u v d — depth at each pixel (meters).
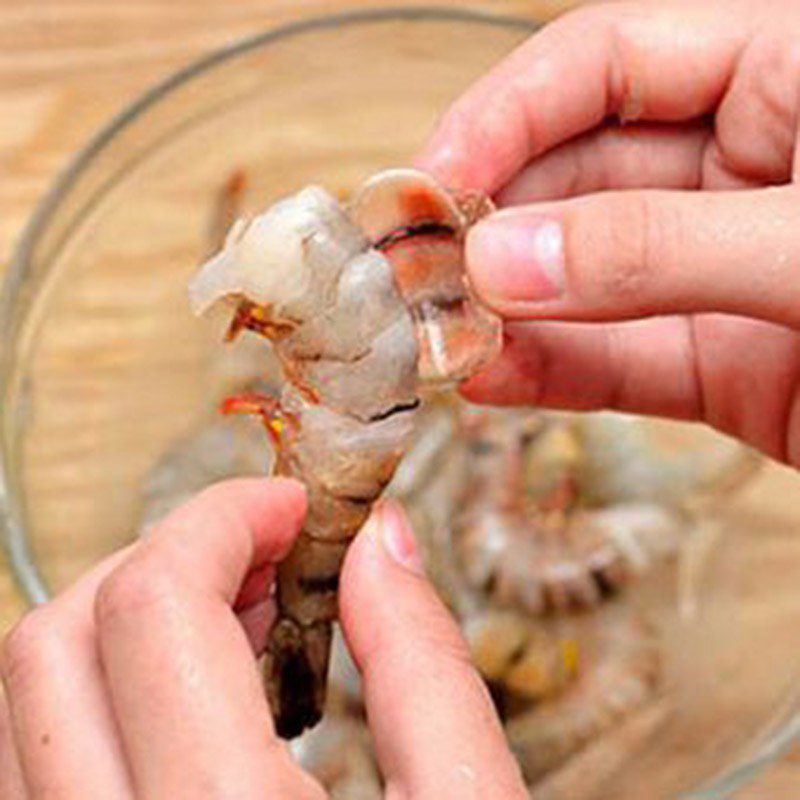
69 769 0.27
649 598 0.41
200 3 0.45
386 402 0.31
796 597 0.40
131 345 0.41
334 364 0.30
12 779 0.30
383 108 0.43
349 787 0.39
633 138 0.36
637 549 0.41
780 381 0.36
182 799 0.26
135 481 0.40
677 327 0.37
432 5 0.45
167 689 0.26
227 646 0.26
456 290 0.31
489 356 0.31
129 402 0.41
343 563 0.30
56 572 0.39
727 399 0.38
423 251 0.31
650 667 0.40
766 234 0.28
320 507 0.31
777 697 0.39
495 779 0.26
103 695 0.28
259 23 0.45
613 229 0.28
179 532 0.28
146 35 0.44
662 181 0.37
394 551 0.29
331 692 0.39
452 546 0.41
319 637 0.32
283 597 0.32
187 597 0.27
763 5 0.35
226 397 0.39
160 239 0.41
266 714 0.26
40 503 0.40
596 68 0.35
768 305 0.29
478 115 0.35
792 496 0.41
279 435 0.31
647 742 0.39
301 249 0.29
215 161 0.42
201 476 0.40
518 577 0.41
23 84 0.44
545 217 0.29
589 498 0.42
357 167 0.43
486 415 0.42
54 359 0.41
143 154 0.41
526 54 0.35
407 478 0.42
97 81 0.44
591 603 0.41
